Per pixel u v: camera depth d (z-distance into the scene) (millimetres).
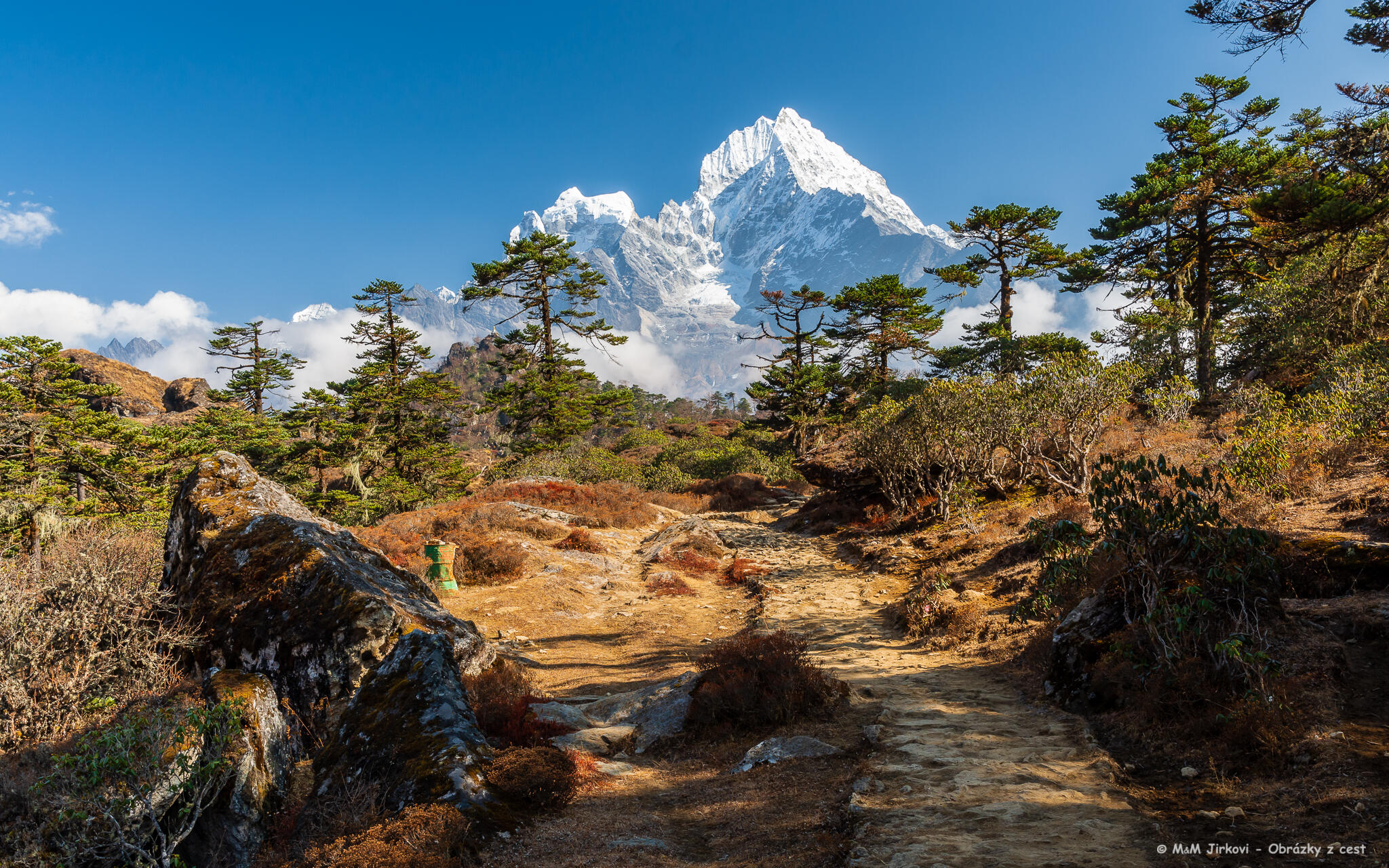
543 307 46688
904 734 7379
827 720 8266
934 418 21766
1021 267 43594
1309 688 5691
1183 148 35000
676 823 5957
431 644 7445
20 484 28188
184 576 10156
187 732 5648
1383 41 16531
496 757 6355
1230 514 10828
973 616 12000
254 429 53469
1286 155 29844
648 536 26188
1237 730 5457
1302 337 22703
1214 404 24625
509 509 24031
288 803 6438
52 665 7742
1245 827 4406
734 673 8734
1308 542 7887
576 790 6449
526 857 5098
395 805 5754
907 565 18203
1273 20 11938
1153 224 33594
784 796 6160
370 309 53062
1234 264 34750
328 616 8727
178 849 5543
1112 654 7367
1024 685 8938
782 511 35938
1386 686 5539
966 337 43562
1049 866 4234
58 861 5035
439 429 54812
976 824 4945
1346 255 22984
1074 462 17641
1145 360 27484
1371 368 15953
